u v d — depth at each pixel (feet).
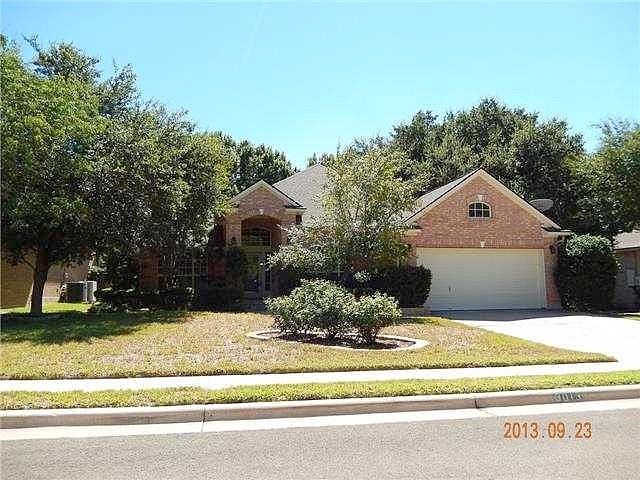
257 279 84.38
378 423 23.79
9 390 27.81
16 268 84.84
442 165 120.88
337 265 66.39
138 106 71.00
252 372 32.22
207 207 70.49
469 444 20.71
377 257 65.82
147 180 60.70
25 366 33.32
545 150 112.37
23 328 50.19
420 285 72.43
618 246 94.07
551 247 80.28
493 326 59.77
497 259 78.89
